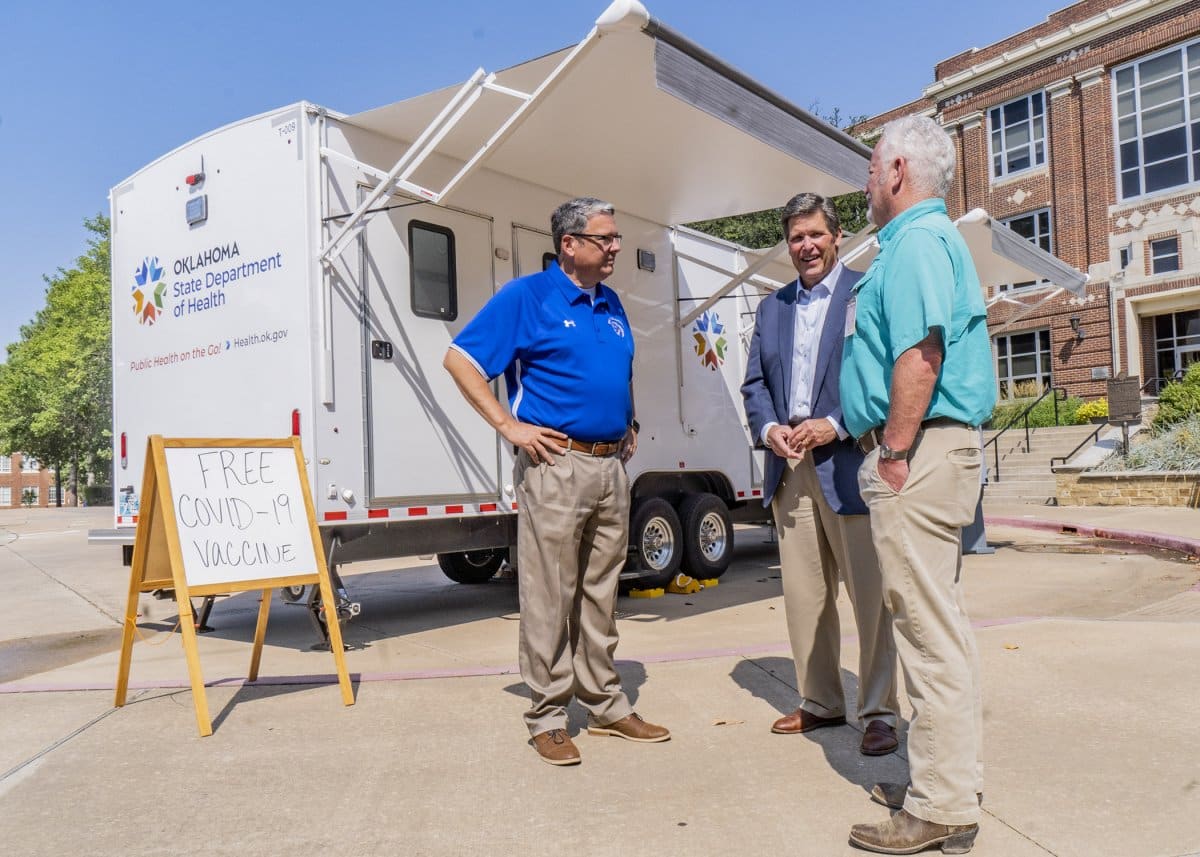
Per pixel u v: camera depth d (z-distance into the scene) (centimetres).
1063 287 1028
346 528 570
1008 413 2027
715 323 895
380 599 809
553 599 354
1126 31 2055
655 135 606
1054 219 2191
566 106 553
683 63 477
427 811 299
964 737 259
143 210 673
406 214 616
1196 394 1501
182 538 397
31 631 703
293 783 326
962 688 261
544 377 362
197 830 288
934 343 261
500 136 508
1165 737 345
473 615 708
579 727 389
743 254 940
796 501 368
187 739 377
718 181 708
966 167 2378
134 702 435
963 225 814
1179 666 436
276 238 580
